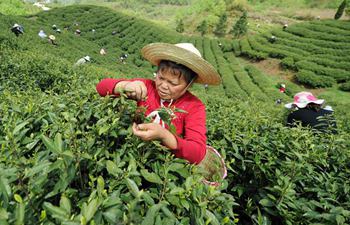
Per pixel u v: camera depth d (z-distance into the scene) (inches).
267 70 1387.8
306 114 194.4
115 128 66.4
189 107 77.2
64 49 939.3
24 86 258.2
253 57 1545.3
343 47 1427.2
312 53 1446.9
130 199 50.9
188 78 73.9
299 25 1818.4
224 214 66.9
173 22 4109.3
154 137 58.2
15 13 2346.2
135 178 57.0
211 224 57.0
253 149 104.6
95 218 41.3
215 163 83.7
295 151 102.6
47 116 81.4
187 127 74.8
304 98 203.2
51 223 41.1
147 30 1989.4
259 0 3902.6
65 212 40.4
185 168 60.0
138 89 69.9
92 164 59.1
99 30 1878.7
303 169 100.1
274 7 3639.3
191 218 56.9
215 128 120.9
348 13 2121.1
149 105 78.0
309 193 100.2
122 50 1654.8
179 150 63.3
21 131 67.2
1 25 965.2
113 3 7249.0
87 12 2142.0
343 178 103.8
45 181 47.4
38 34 1040.2
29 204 43.9
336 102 895.7
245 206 108.3
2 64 297.0
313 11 3154.5
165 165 60.9
